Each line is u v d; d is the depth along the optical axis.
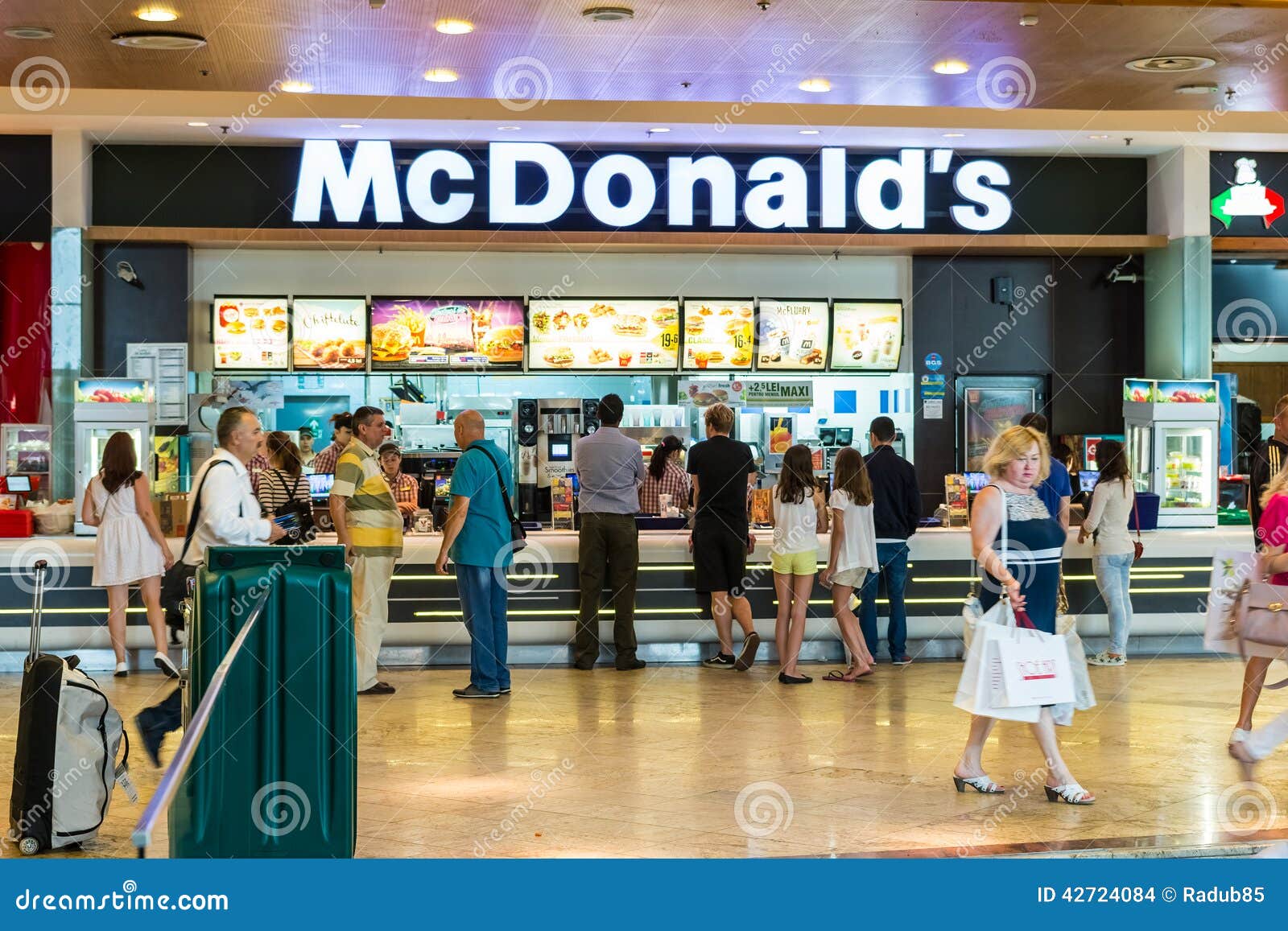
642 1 6.23
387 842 4.51
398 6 6.29
